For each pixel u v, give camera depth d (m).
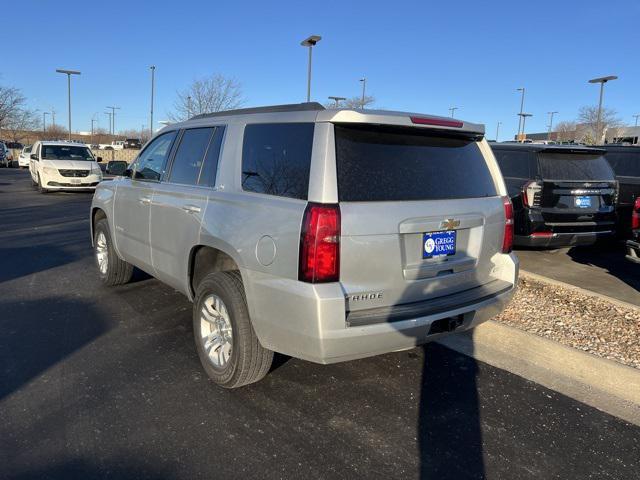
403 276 3.24
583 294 5.80
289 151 3.29
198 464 2.87
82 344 4.46
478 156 3.89
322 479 2.78
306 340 3.01
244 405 3.50
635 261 6.27
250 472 2.82
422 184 3.39
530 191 7.23
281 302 3.08
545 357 4.25
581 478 2.84
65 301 5.61
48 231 10.38
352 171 3.10
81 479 2.73
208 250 3.94
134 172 5.28
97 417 3.31
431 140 3.59
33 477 2.73
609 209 7.63
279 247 3.09
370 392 3.72
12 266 7.25
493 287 3.79
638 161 8.45
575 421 3.40
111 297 5.76
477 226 3.67
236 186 3.64
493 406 3.57
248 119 3.73
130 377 3.87
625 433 3.28
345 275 3.01
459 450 3.06
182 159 4.45
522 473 2.87
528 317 5.10
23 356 4.20
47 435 3.11
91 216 6.36
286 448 3.04
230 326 3.57
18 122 54.41
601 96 32.47
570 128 58.50
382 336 3.05
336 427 3.27
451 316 3.33
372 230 3.05
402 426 3.30
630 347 4.38
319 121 3.16
